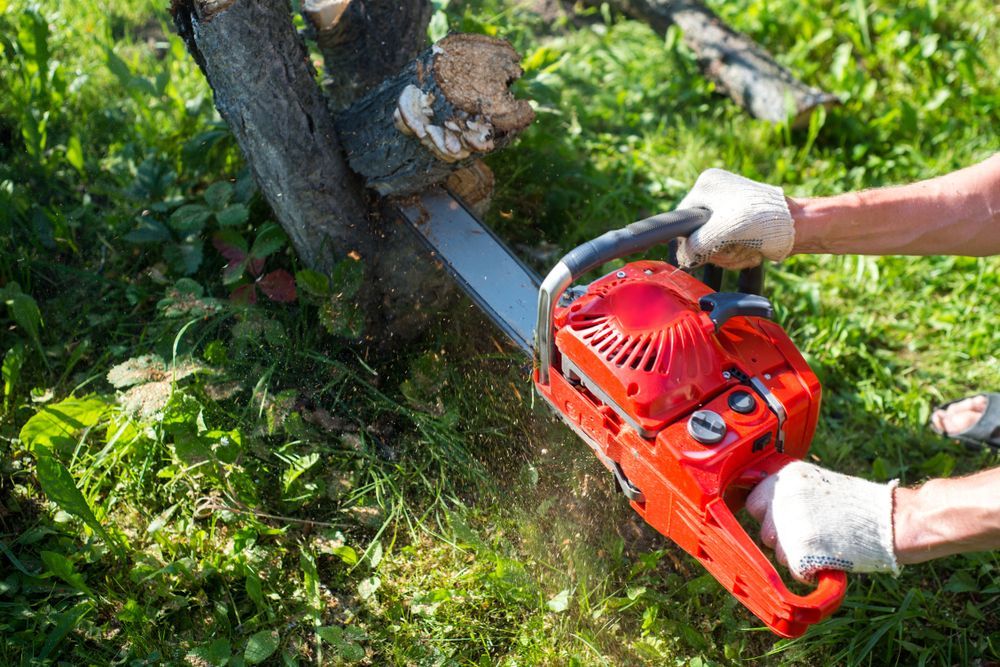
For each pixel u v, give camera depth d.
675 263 2.56
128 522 2.65
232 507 2.65
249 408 2.79
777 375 2.16
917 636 2.58
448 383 3.03
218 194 3.17
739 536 1.95
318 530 2.66
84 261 3.37
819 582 1.95
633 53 4.75
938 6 5.07
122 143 3.77
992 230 2.36
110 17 4.55
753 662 2.52
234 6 2.40
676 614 2.56
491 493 2.78
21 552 2.54
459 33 2.62
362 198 2.88
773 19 4.97
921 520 1.93
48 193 3.55
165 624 2.43
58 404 2.58
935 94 4.61
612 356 2.12
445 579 2.59
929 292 3.69
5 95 3.80
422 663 2.39
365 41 2.99
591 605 2.57
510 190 3.67
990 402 3.11
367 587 2.51
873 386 3.37
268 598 2.50
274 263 3.19
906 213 2.34
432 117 2.53
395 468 2.82
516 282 2.64
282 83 2.55
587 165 3.97
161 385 2.63
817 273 3.77
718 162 4.22
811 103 4.32
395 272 2.97
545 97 3.75
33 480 2.73
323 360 2.93
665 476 2.08
